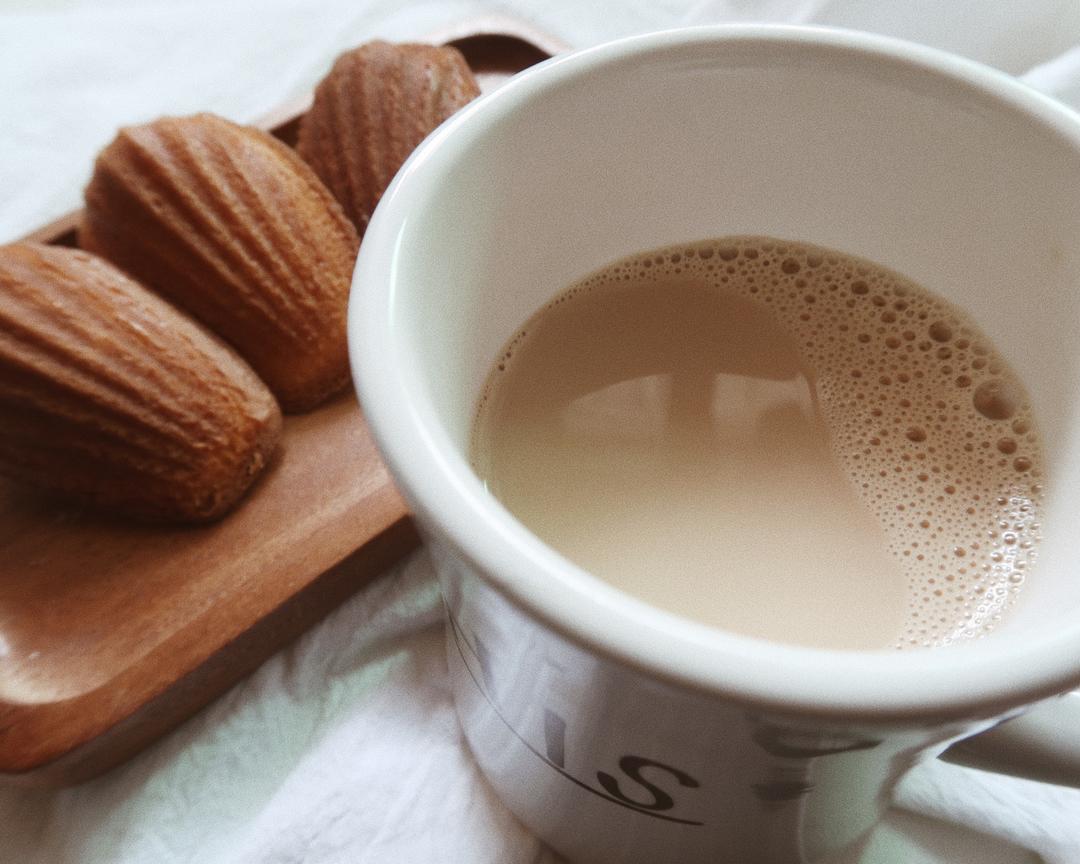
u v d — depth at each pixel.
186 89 0.35
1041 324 0.22
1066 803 0.24
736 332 0.24
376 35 0.37
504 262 0.22
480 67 0.35
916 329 0.24
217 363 0.27
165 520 0.26
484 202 0.21
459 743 0.25
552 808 0.22
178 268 0.28
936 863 0.24
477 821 0.24
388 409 0.17
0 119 0.34
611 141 0.22
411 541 0.27
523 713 0.20
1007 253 0.22
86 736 0.24
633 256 0.24
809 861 0.22
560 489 0.23
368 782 0.24
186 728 0.25
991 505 0.22
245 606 0.25
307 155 0.31
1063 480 0.21
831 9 0.34
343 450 0.28
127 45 0.36
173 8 0.37
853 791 0.20
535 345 0.24
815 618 0.22
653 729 0.17
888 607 0.22
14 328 0.25
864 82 0.22
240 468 0.26
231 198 0.28
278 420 0.27
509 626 0.17
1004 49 0.34
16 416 0.26
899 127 0.22
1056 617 0.16
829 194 0.23
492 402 0.23
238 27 0.37
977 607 0.22
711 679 0.14
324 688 0.26
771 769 0.18
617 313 0.24
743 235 0.24
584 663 0.15
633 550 0.22
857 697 0.14
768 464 0.23
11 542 0.26
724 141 0.23
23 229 0.33
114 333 0.26
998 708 0.14
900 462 0.23
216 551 0.26
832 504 0.23
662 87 0.22
